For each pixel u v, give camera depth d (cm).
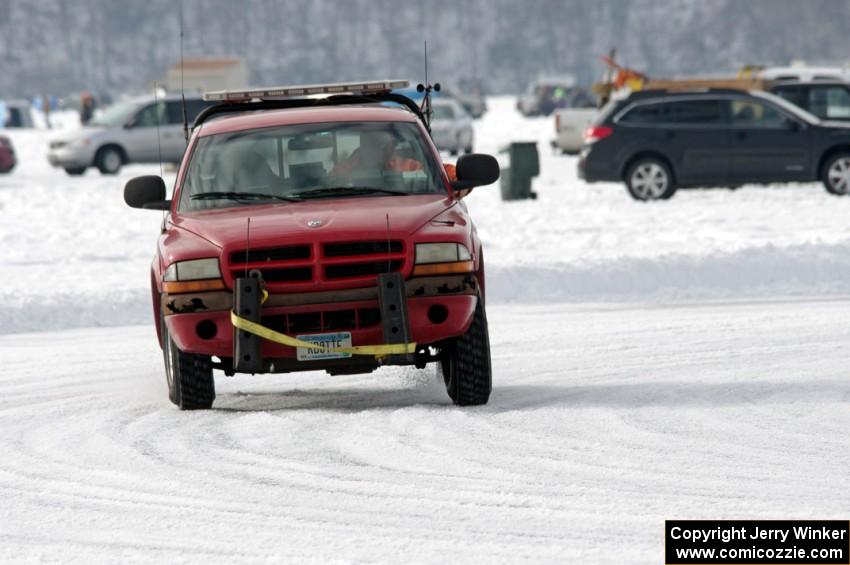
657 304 4884
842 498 2091
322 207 2995
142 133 14212
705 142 9281
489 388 2934
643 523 1975
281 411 2966
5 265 6347
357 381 3491
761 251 5638
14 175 14400
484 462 2388
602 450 2469
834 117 10781
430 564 1802
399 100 3516
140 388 3403
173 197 3169
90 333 4575
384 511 2078
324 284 2786
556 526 1969
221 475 2348
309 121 3247
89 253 6850
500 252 6166
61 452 2605
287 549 1889
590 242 6562
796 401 2905
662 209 8612
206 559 1855
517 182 9762
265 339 2781
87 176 14075
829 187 9238
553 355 3734
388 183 3114
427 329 2808
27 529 2038
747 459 2373
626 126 9388
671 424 2695
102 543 1950
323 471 2350
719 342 3847
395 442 2570
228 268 2814
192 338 2822
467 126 16188
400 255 2806
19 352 4138
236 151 3186
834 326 4078
